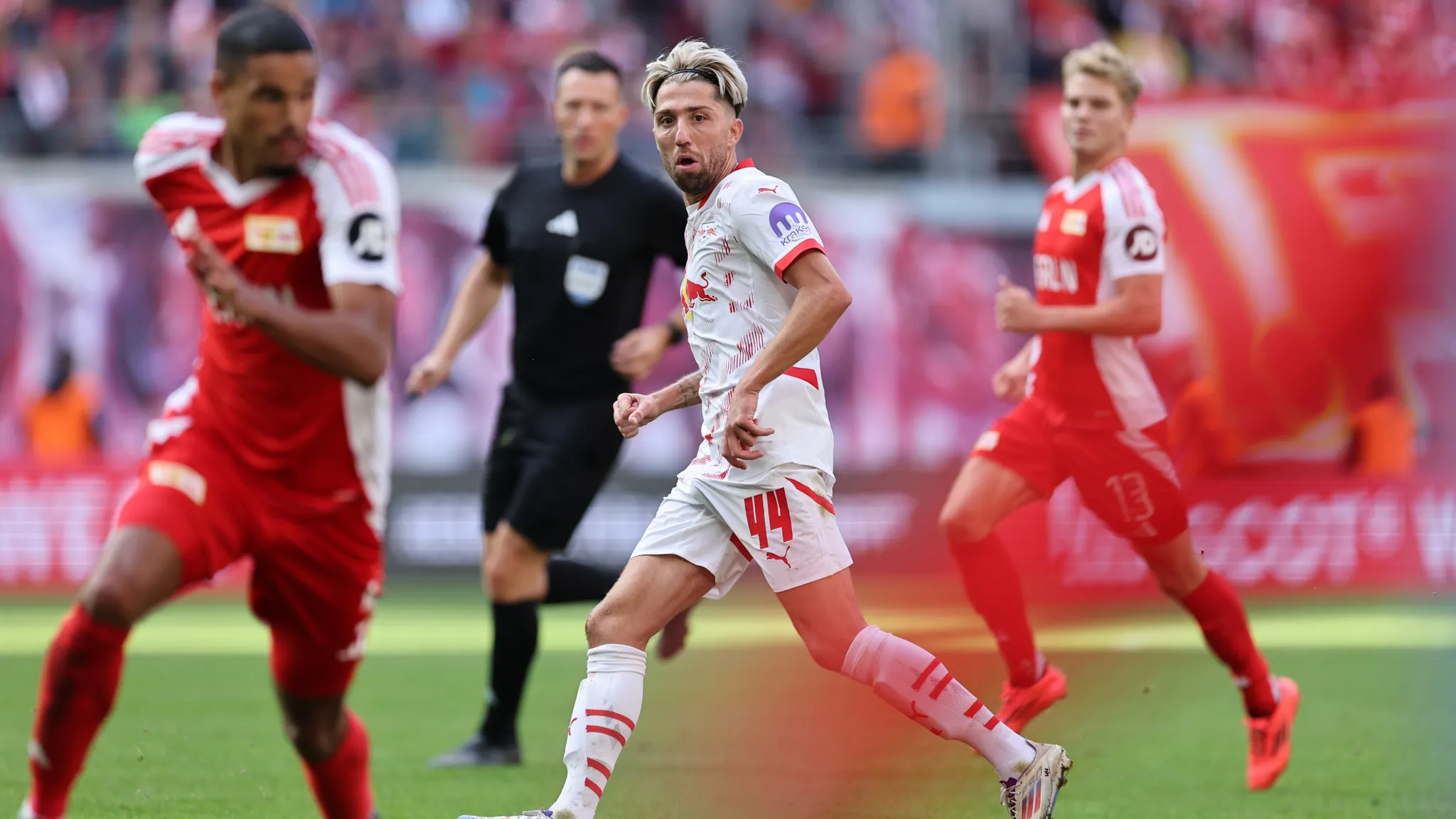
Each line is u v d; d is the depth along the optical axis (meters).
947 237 54.88
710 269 15.16
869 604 44.00
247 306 12.79
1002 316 20.64
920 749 23.67
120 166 55.97
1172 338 52.28
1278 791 20.44
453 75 63.25
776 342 14.38
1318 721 26.23
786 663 34.19
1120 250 20.73
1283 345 52.34
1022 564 48.69
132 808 18.97
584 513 23.02
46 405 52.31
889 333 54.31
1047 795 15.30
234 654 36.44
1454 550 51.00
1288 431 52.28
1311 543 50.69
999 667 30.92
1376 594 49.59
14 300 52.38
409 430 51.81
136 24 61.56
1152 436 21.06
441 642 38.81
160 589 13.52
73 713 13.37
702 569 15.35
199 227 14.15
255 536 14.16
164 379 53.09
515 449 23.28
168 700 28.75
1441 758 22.88
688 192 15.25
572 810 14.81
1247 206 52.38
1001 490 21.14
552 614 47.44
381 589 15.12
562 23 64.75
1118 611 45.53
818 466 15.07
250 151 13.86
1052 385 21.30
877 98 61.19
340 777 15.72
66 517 50.12
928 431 54.09
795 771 21.95
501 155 58.91
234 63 13.30
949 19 60.53
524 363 23.30
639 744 24.22
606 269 22.98
